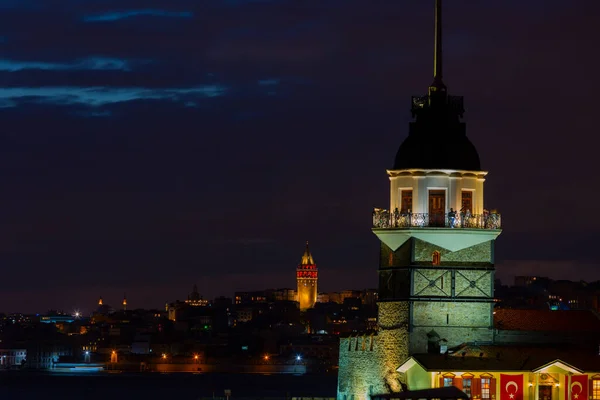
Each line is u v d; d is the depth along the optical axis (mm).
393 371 127500
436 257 126812
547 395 121875
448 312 126500
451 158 128000
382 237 128625
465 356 122750
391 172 129250
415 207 127562
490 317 127438
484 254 127688
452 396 111000
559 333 128875
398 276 127875
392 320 128250
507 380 120500
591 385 122250
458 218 126500
